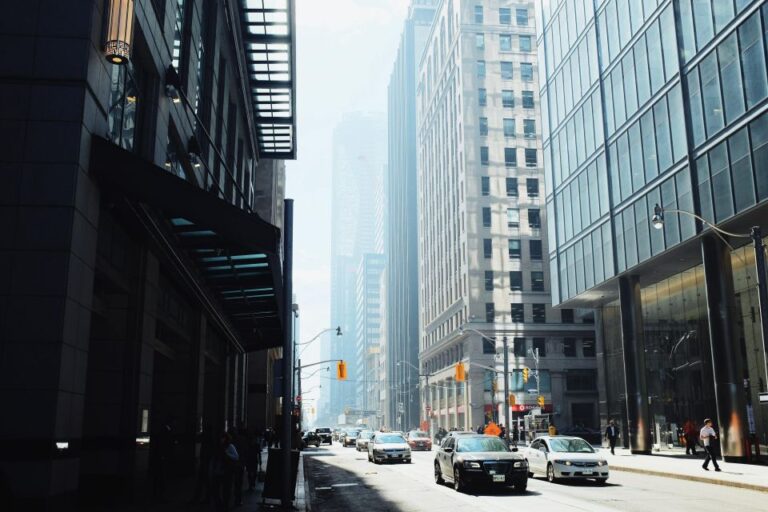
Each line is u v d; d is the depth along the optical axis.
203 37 26.73
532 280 83.12
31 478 11.26
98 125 13.73
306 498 17.78
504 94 89.56
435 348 99.88
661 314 44.12
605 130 43.69
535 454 23.84
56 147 12.50
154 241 17.17
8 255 12.02
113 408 16.33
